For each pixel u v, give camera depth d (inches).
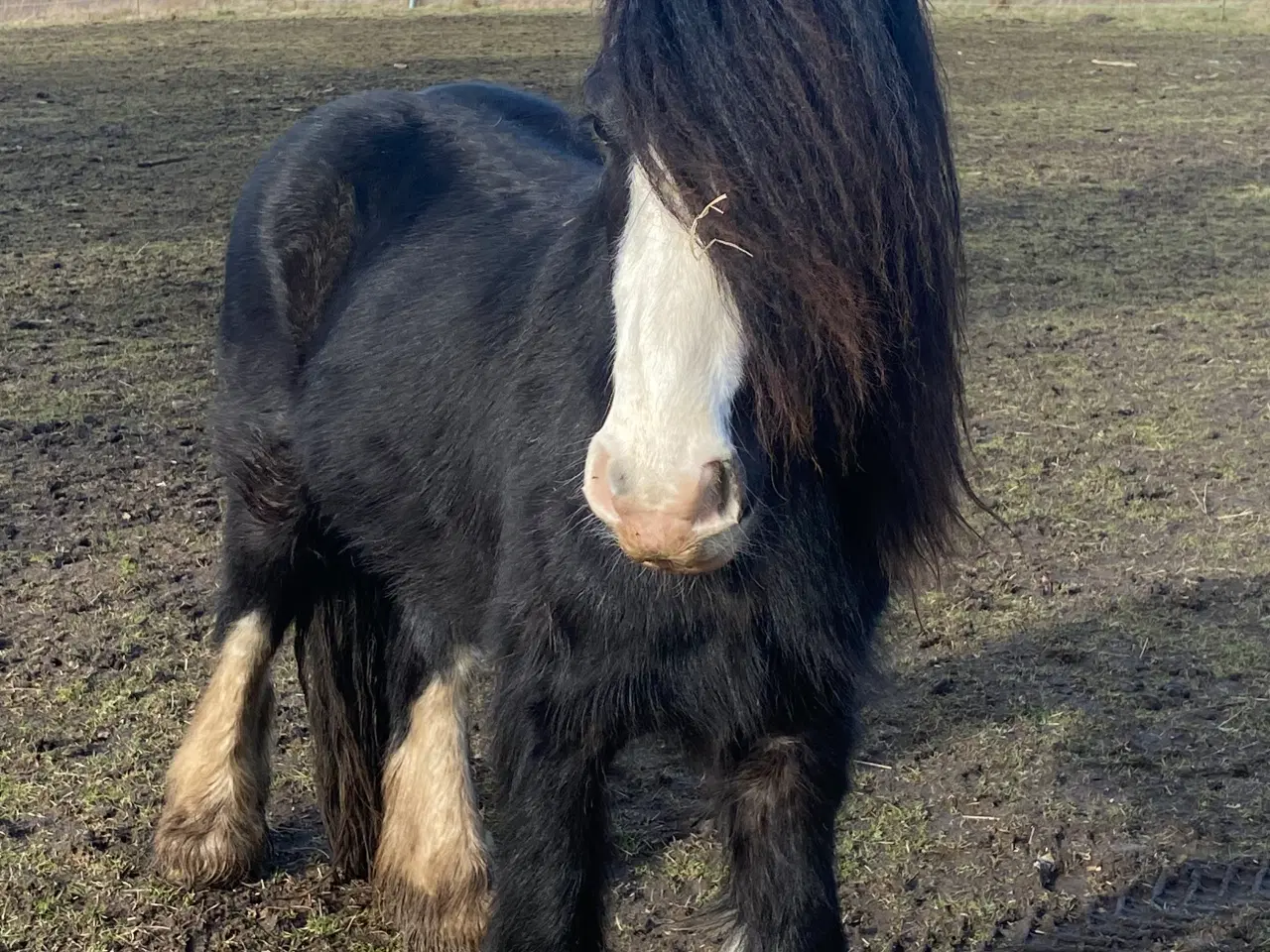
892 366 88.5
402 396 123.3
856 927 126.4
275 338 139.4
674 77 76.3
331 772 137.1
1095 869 134.8
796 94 75.9
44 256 364.2
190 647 174.9
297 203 139.9
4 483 223.0
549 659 98.0
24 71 682.8
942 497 96.2
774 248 75.8
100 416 254.7
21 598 186.1
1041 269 369.4
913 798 146.5
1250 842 137.7
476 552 117.0
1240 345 306.8
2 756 150.5
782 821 98.9
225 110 578.2
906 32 86.1
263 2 1028.5
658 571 89.8
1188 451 244.7
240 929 128.4
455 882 129.3
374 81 639.8
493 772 104.5
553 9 994.7
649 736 108.3
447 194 134.0
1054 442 247.6
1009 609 187.6
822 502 92.2
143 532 207.8
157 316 315.6
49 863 133.6
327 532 137.7
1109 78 709.9
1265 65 753.0
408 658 136.1
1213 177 493.4
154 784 147.1
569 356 98.4
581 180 128.5
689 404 77.0
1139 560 202.8
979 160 513.7
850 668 98.3
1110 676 169.9
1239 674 169.5
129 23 921.5
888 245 82.7
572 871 100.3
